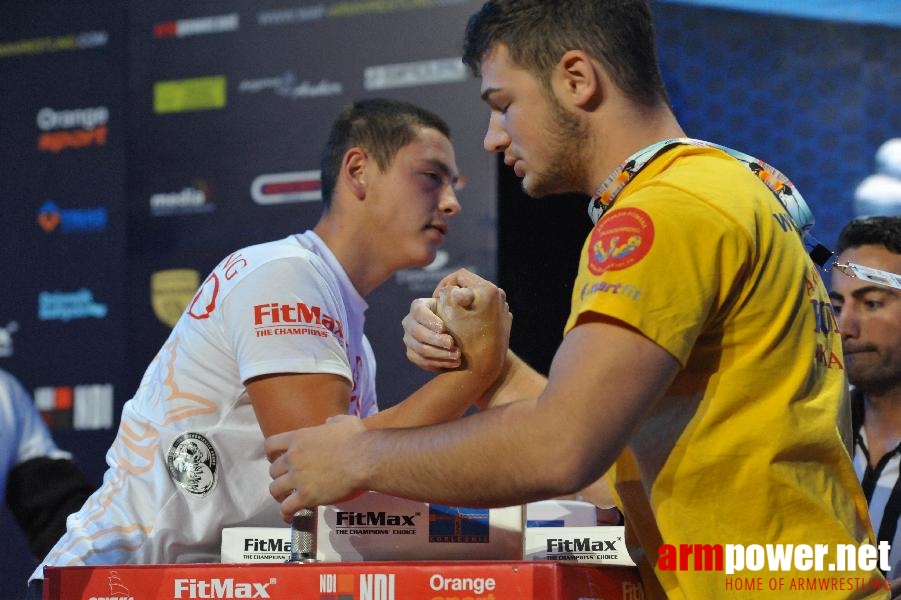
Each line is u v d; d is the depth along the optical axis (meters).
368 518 1.50
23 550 4.48
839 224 4.45
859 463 2.63
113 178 4.72
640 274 1.27
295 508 1.40
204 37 4.53
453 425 1.32
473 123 4.10
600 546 1.65
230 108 4.49
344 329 2.14
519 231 4.15
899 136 4.43
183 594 1.39
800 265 1.42
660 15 4.49
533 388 1.85
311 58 4.38
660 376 1.25
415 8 4.23
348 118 2.39
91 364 4.66
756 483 1.33
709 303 1.29
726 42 4.50
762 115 4.50
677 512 1.35
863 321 2.58
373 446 1.36
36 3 4.88
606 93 1.46
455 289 1.75
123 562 1.96
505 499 1.28
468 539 1.48
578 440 1.22
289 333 1.95
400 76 4.23
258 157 4.43
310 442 1.41
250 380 1.95
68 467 3.75
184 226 4.53
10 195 4.84
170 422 2.01
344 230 2.34
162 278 4.54
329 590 1.34
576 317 1.29
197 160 4.52
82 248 4.73
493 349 1.74
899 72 4.42
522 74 1.48
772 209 1.42
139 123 4.61
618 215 1.33
